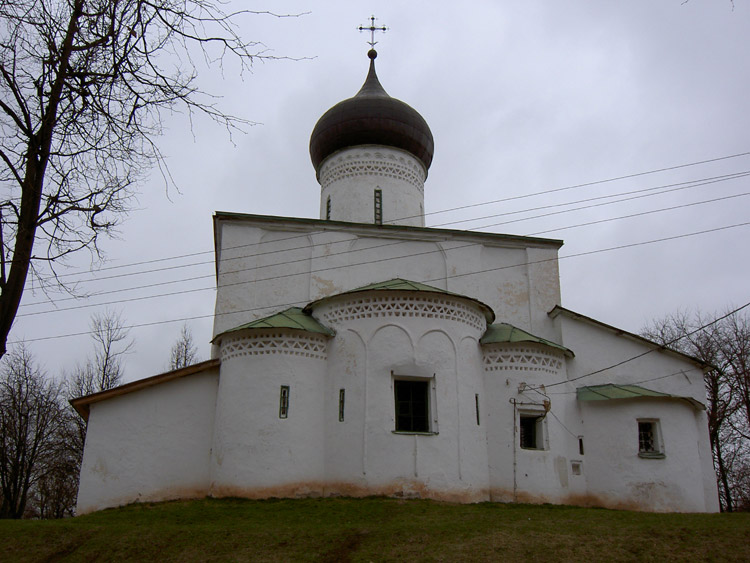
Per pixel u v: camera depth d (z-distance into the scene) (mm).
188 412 19484
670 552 11969
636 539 12695
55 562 12812
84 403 19203
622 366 22156
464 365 19031
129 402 19375
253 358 18531
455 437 18016
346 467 17688
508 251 24609
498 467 18844
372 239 23625
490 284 23891
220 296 22047
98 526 14617
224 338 19328
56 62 7359
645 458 19391
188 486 18812
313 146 27828
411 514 15055
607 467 19703
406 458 17438
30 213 7266
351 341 18891
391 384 18156
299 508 16016
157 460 18953
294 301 22312
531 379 19734
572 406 20641
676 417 19844
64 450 34219
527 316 23625
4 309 6961
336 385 18641
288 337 18672
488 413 19406
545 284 24109
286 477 17453
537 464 18922
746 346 33844
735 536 12531
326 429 18391
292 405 18125
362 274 23078
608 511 16531
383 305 18922
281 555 12500
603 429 20109
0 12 7211
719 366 33906
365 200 26016
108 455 18844
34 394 32781
